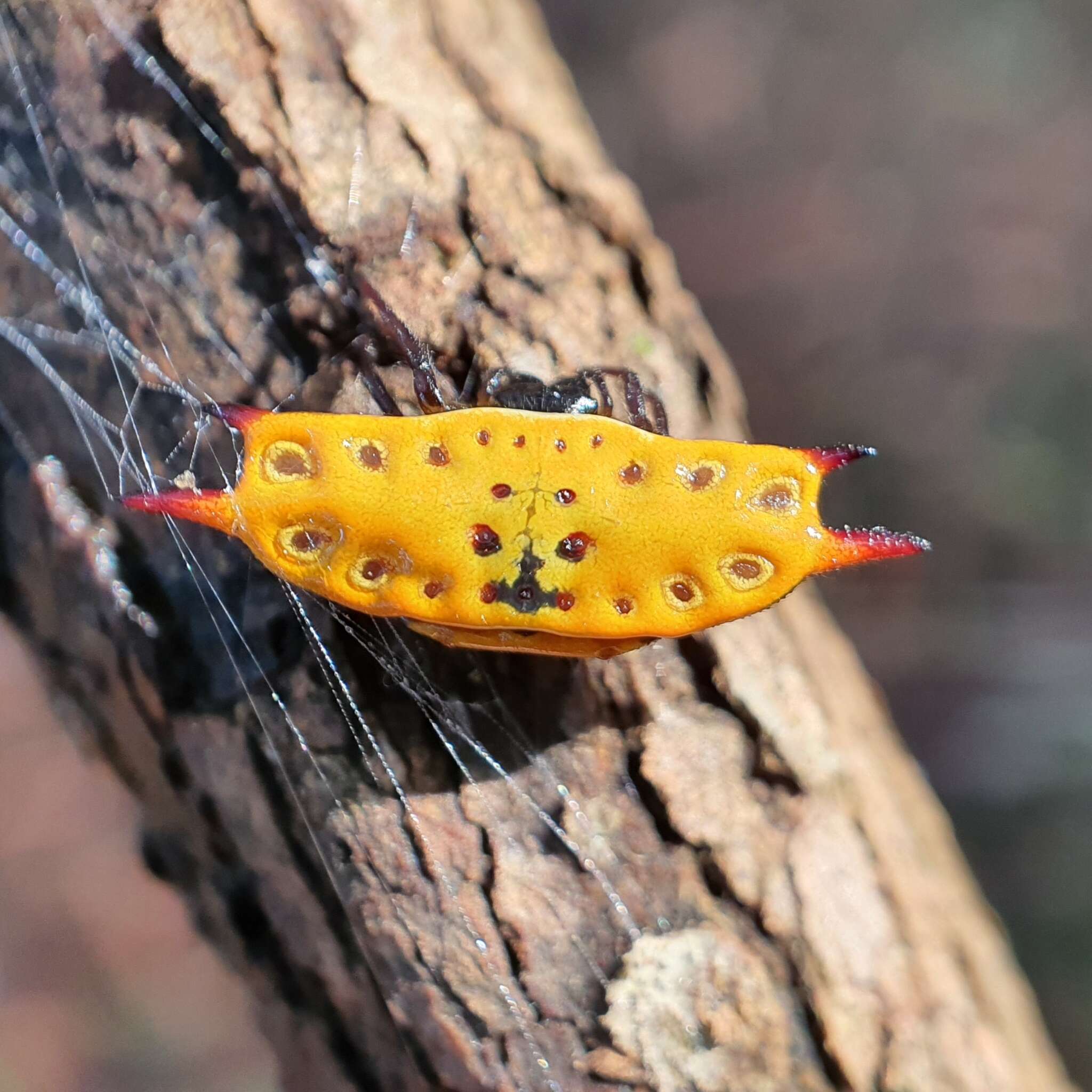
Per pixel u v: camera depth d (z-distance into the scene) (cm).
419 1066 8
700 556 7
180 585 8
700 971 8
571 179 8
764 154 14
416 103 8
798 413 14
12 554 8
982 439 14
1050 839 13
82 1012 10
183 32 8
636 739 8
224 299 8
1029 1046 9
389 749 8
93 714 8
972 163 15
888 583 14
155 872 9
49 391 8
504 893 8
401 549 7
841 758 8
